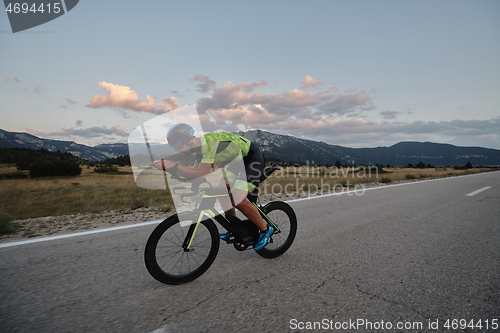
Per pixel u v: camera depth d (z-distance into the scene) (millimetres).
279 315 1951
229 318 1906
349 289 2371
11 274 2658
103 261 3014
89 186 13516
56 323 1819
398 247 3561
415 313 1988
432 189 10461
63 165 29469
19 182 15312
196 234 2562
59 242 3699
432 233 4250
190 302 2137
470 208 6410
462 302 2152
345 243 3730
